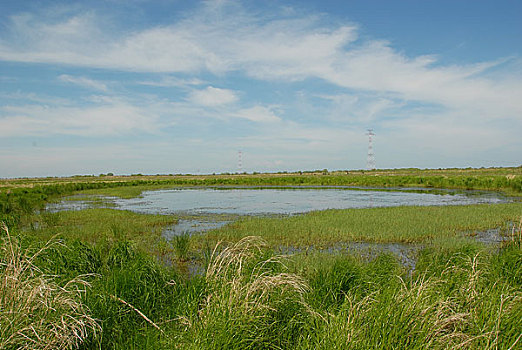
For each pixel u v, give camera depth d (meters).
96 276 7.08
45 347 4.13
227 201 31.64
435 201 29.48
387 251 11.74
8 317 4.28
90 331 4.89
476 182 43.47
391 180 54.91
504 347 3.97
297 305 5.28
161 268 7.20
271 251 7.42
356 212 20.75
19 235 8.92
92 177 118.06
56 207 26.45
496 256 7.91
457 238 13.45
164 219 19.02
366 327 4.11
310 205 27.66
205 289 5.73
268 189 50.72
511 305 4.79
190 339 4.34
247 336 4.39
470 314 4.45
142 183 66.31
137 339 4.94
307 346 4.26
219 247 12.30
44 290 4.81
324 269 7.00
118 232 14.14
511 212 19.89
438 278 6.24
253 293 5.04
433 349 3.84
